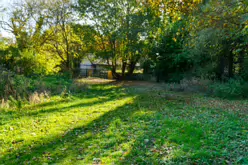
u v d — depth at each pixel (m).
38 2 15.08
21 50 12.19
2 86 7.66
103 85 13.62
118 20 15.24
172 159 2.91
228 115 5.29
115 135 4.00
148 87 12.68
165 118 5.04
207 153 2.98
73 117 5.50
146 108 6.43
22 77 9.35
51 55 16.77
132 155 3.12
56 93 8.91
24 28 14.95
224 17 3.50
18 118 5.35
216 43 7.06
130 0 13.58
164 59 15.53
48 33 16.19
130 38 15.14
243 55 9.11
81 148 3.49
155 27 8.10
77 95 9.20
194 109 6.18
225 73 11.16
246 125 4.29
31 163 3.03
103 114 5.82
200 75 11.38
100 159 3.05
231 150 3.10
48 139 3.96
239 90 8.27
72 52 18.00
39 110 6.23
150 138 3.75
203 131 3.93
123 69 18.22
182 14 3.94
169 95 9.15
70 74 14.60
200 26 3.78
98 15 15.26
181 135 3.78
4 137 4.05
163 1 3.96
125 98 8.65
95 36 16.47
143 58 17.12
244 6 3.17
